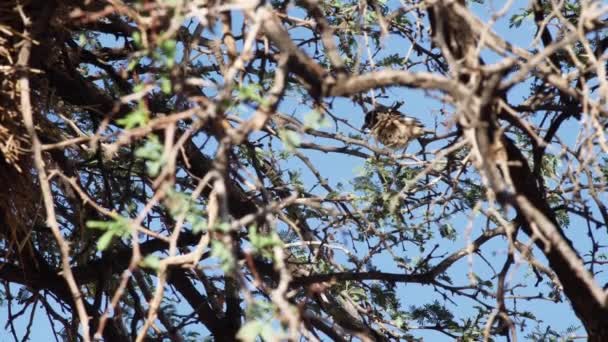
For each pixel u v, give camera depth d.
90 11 10.19
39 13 9.86
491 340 11.33
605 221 8.86
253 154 11.55
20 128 9.95
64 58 11.24
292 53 7.20
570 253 6.89
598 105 7.34
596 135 7.29
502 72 6.93
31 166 10.45
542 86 8.99
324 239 10.97
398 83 7.07
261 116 6.90
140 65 11.97
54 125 10.80
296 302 11.30
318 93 7.25
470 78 7.63
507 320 8.76
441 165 11.39
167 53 6.84
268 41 9.64
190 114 6.84
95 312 11.59
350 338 11.57
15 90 9.84
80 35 11.49
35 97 10.45
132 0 10.16
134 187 12.76
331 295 11.73
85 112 12.39
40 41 9.99
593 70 8.25
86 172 12.28
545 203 9.31
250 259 6.63
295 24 10.65
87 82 11.73
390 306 12.16
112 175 11.98
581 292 9.21
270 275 11.28
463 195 10.98
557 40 9.30
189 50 9.30
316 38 11.10
